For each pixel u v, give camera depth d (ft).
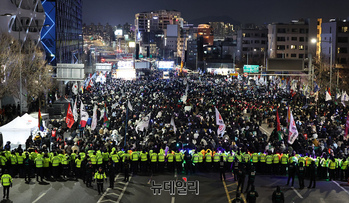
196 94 241.55
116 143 108.37
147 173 93.15
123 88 255.29
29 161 84.02
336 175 90.27
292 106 185.57
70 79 189.06
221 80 362.12
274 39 534.37
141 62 424.87
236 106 185.47
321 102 217.56
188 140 110.83
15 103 182.60
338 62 421.18
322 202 73.51
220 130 113.09
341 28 422.00
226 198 75.66
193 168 93.71
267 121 167.73
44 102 202.90
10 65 172.24
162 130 128.88
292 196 76.84
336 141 112.06
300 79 331.98
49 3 310.04
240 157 92.48
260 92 255.29
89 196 76.33
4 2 209.15
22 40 230.27
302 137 116.67
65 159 86.94
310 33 528.63
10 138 114.21
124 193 78.43
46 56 311.47
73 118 124.16
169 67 501.97
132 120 143.02
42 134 118.01
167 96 223.92
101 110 164.66
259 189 81.30
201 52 643.86
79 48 465.88
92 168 82.43
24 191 78.54
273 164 92.43
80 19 479.82
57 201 73.00
